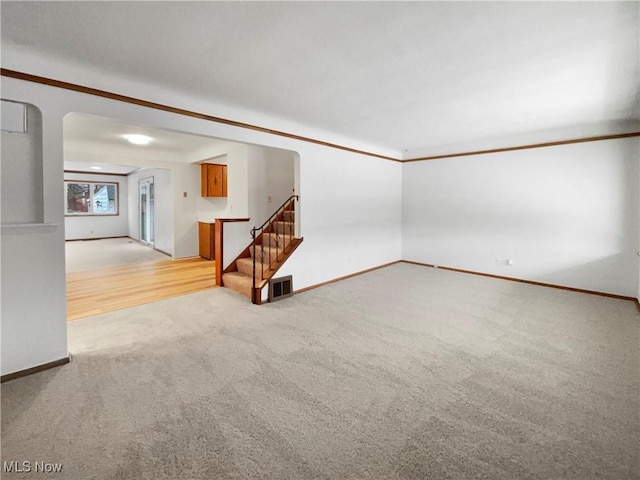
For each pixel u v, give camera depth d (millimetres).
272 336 3000
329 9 1792
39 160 2336
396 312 3686
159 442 1639
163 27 1972
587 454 1562
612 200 4273
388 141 5355
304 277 4629
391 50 2270
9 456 1536
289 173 6082
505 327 3230
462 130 4621
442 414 1874
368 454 1569
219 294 4418
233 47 2223
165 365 2441
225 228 4914
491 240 5461
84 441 1640
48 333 2385
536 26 1969
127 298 4215
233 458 1541
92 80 2533
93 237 10773
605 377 2271
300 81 2824
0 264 2186
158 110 2938
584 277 4527
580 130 4445
